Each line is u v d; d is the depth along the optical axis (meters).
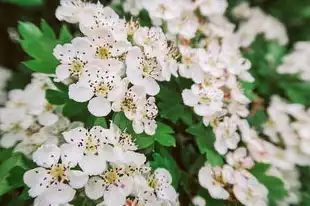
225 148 0.14
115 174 0.12
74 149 0.12
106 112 0.12
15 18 0.25
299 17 0.25
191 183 0.15
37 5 0.22
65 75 0.13
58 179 0.12
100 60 0.13
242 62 0.16
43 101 0.15
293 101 0.20
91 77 0.13
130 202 0.12
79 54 0.13
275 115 0.18
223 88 0.15
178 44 0.15
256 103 0.18
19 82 0.22
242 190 0.14
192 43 0.16
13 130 0.15
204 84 0.14
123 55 0.13
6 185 0.14
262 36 0.22
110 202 0.12
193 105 0.14
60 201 0.12
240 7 0.23
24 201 0.14
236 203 0.14
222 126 0.14
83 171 0.12
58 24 0.21
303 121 0.18
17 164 0.14
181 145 0.15
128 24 0.14
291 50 0.24
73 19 0.14
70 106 0.14
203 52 0.15
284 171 0.18
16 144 0.15
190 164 0.15
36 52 0.14
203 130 0.14
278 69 0.20
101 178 0.12
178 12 0.15
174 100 0.14
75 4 0.14
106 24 0.13
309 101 0.20
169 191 0.13
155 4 0.15
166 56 0.14
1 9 0.25
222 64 0.15
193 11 0.16
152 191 0.12
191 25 0.15
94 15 0.14
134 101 0.13
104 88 0.13
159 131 0.13
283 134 0.17
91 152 0.12
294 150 0.18
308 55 0.20
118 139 0.12
